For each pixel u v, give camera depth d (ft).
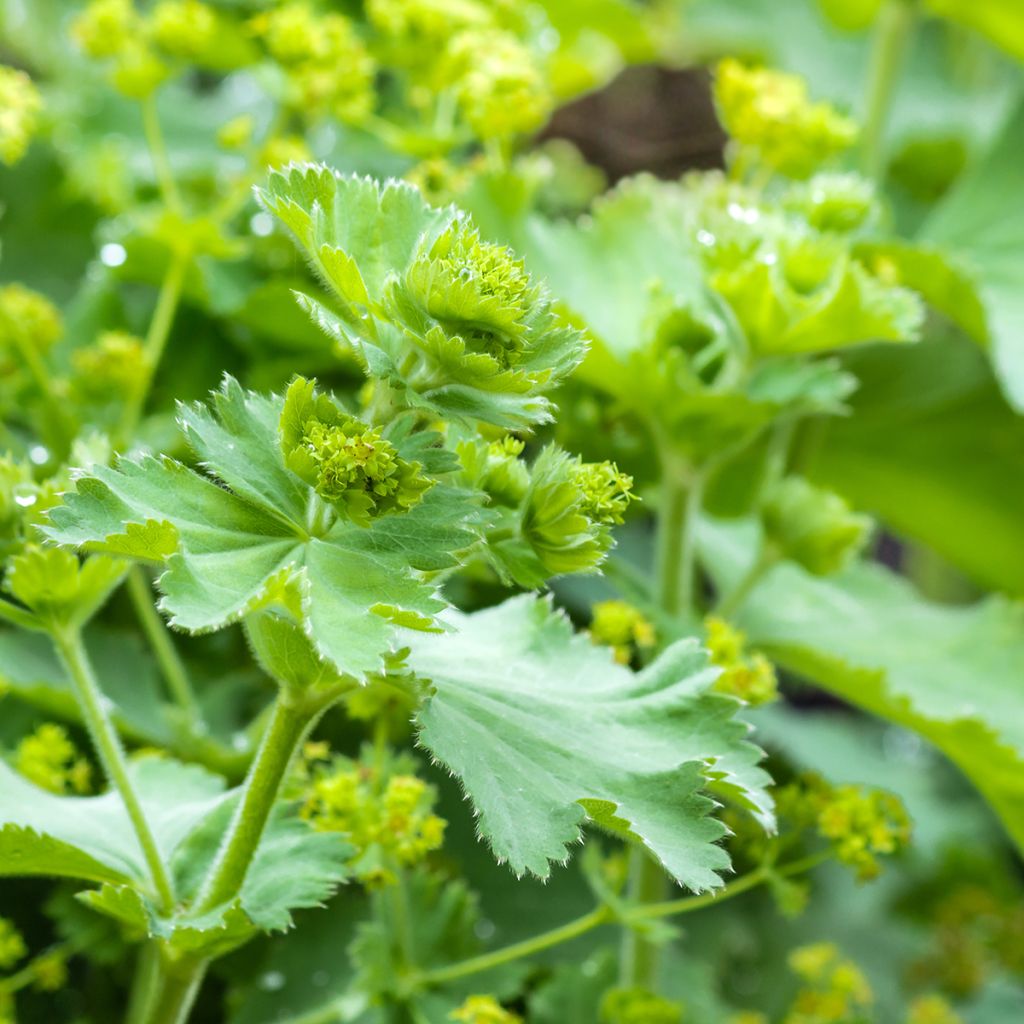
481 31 2.61
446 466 2.04
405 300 2.02
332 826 2.24
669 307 2.42
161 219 2.50
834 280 2.34
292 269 2.62
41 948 2.55
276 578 2.00
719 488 2.86
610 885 2.37
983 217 2.92
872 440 3.10
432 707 2.06
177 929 2.09
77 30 2.55
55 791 2.31
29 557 2.13
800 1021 2.53
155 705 2.52
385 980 2.34
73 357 2.53
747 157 2.58
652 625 2.39
